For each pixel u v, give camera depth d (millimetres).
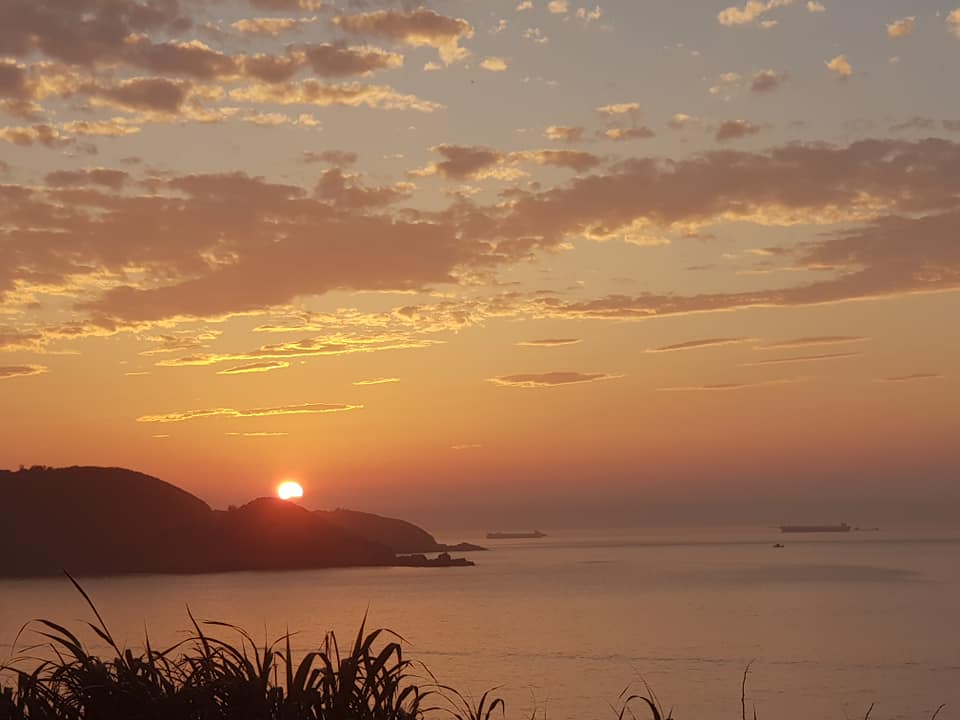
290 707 3664
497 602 160500
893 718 59750
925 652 95312
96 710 3656
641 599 167125
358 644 3906
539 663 84062
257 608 125250
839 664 87062
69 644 3699
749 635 113625
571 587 197375
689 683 73438
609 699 57781
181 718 3641
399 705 3949
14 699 3723
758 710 61875
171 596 143125
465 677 71500
